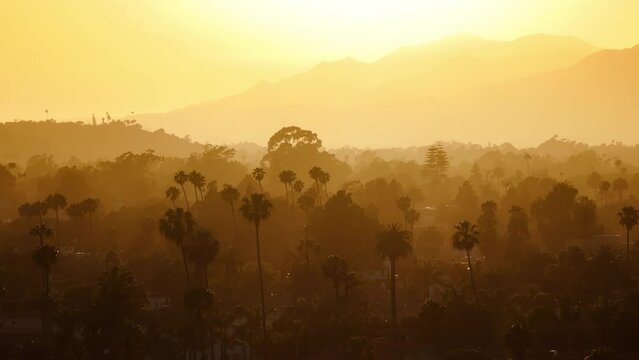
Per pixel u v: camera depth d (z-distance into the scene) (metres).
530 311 134.50
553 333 129.25
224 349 131.75
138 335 123.75
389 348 129.88
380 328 137.62
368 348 122.19
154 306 156.00
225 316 141.88
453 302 138.38
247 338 136.50
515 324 119.62
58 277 176.62
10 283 168.62
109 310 122.56
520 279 168.50
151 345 132.38
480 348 131.88
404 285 171.50
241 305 152.62
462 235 147.25
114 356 121.88
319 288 160.75
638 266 173.38
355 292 155.50
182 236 142.50
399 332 135.00
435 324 133.38
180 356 130.88
